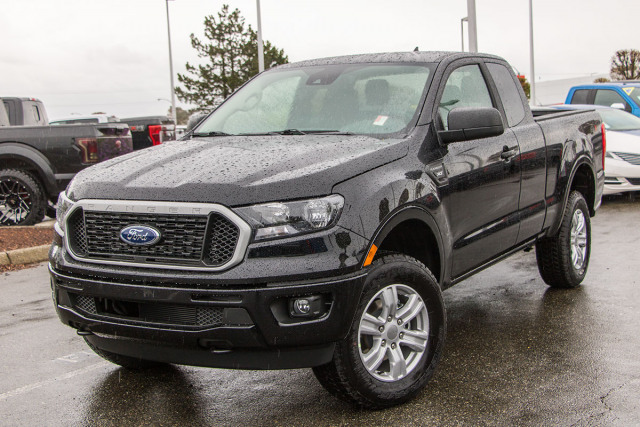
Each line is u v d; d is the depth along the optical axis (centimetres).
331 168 351
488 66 522
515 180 495
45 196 1045
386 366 381
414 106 432
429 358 387
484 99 500
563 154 571
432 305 387
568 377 407
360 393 355
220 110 511
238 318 323
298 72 510
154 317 340
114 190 353
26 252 844
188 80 4141
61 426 365
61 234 372
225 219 327
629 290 606
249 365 334
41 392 414
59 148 1016
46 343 512
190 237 332
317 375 355
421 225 396
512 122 519
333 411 370
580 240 616
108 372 447
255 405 384
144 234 338
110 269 346
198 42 4134
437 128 428
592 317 529
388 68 474
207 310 328
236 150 392
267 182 334
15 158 1017
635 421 346
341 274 333
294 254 326
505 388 393
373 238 349
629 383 396
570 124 600
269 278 321
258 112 480
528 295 603
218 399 396
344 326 337
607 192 1187
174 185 340
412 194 379
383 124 427
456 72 477
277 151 381
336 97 462
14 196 1035
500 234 482
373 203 353
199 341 331
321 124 445
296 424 356
